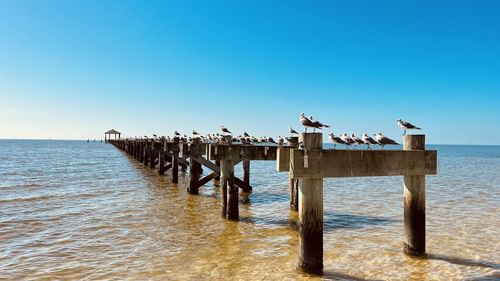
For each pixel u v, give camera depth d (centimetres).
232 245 1236
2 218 1605
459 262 1060
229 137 1758
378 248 1193
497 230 1412
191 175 2278
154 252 1161
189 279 947
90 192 2386
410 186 1055
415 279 942
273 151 1664
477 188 2716
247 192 2394
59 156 7588
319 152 899
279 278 944
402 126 1188
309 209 929
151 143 3700
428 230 1405
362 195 2339
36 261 1080
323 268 1005
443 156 10394
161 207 1870
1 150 11188
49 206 1889
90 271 1004
